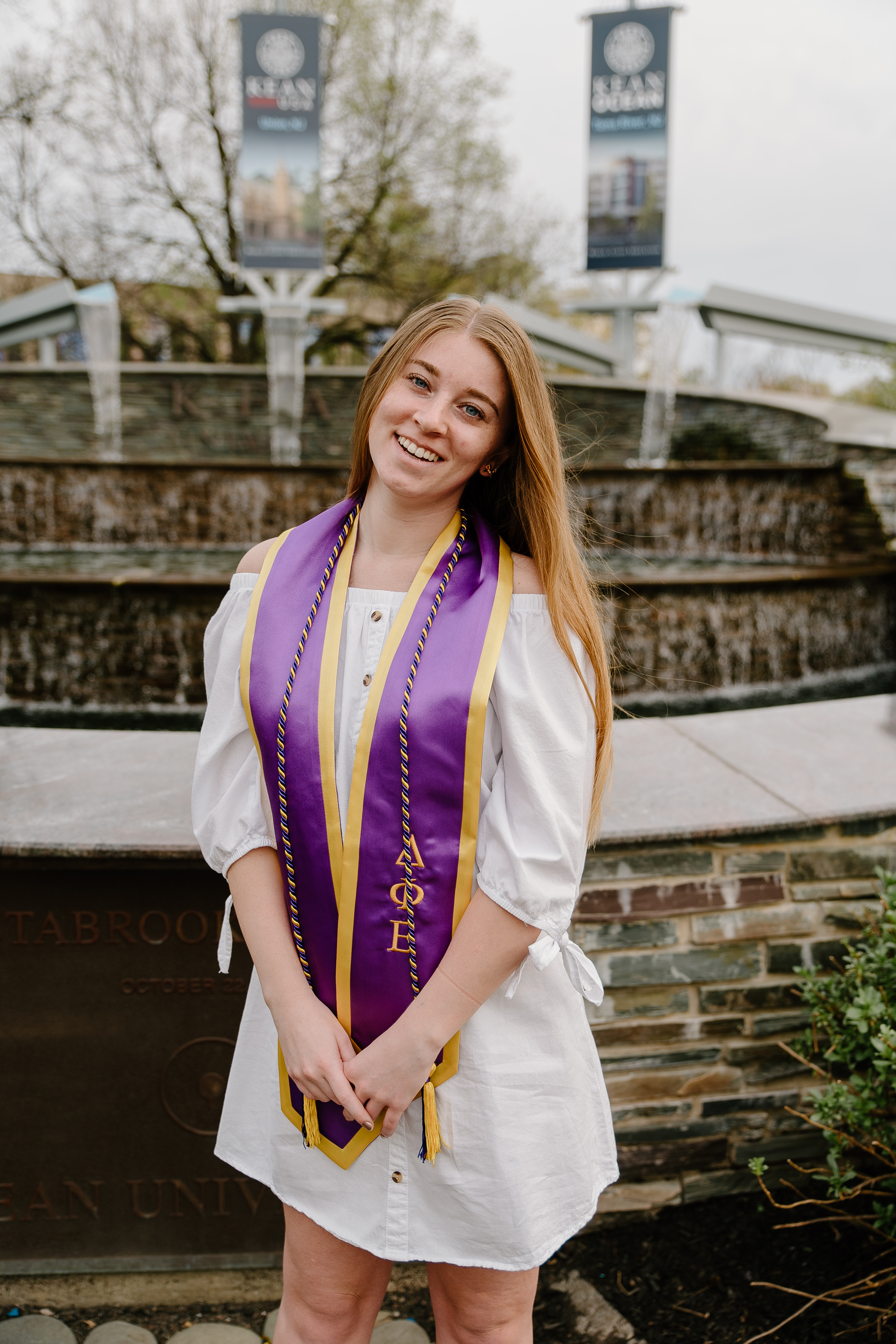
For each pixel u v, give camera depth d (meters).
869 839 1.99
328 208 14.27
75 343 13.95
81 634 5.34
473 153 14.29
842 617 6.24
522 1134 1.17
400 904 1.13
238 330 14.54
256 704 1.15
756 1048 2.02
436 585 1.17
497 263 14.73
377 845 1.12
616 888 1.90
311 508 8.21
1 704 5.35
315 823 1.13
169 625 5.35
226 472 8.10
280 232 9.84
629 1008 1.96
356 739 1.14
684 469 8.04
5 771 2.10
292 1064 1.13
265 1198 1.88
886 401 13.52
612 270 9.73
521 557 1.22
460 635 1.13
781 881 1.97
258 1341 1.76
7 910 1.77
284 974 1.15
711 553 8.15
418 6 13.70
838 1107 1.81
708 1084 2.01
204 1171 1.87
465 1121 1.16
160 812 1.86
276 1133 1.24
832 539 8.23
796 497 8.19
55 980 1.80
